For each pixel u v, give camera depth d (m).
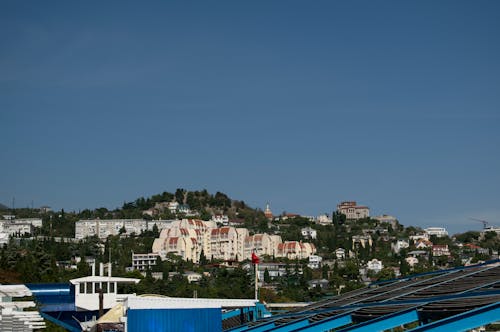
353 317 36.78
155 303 58.44
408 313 31.47
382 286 50.09
